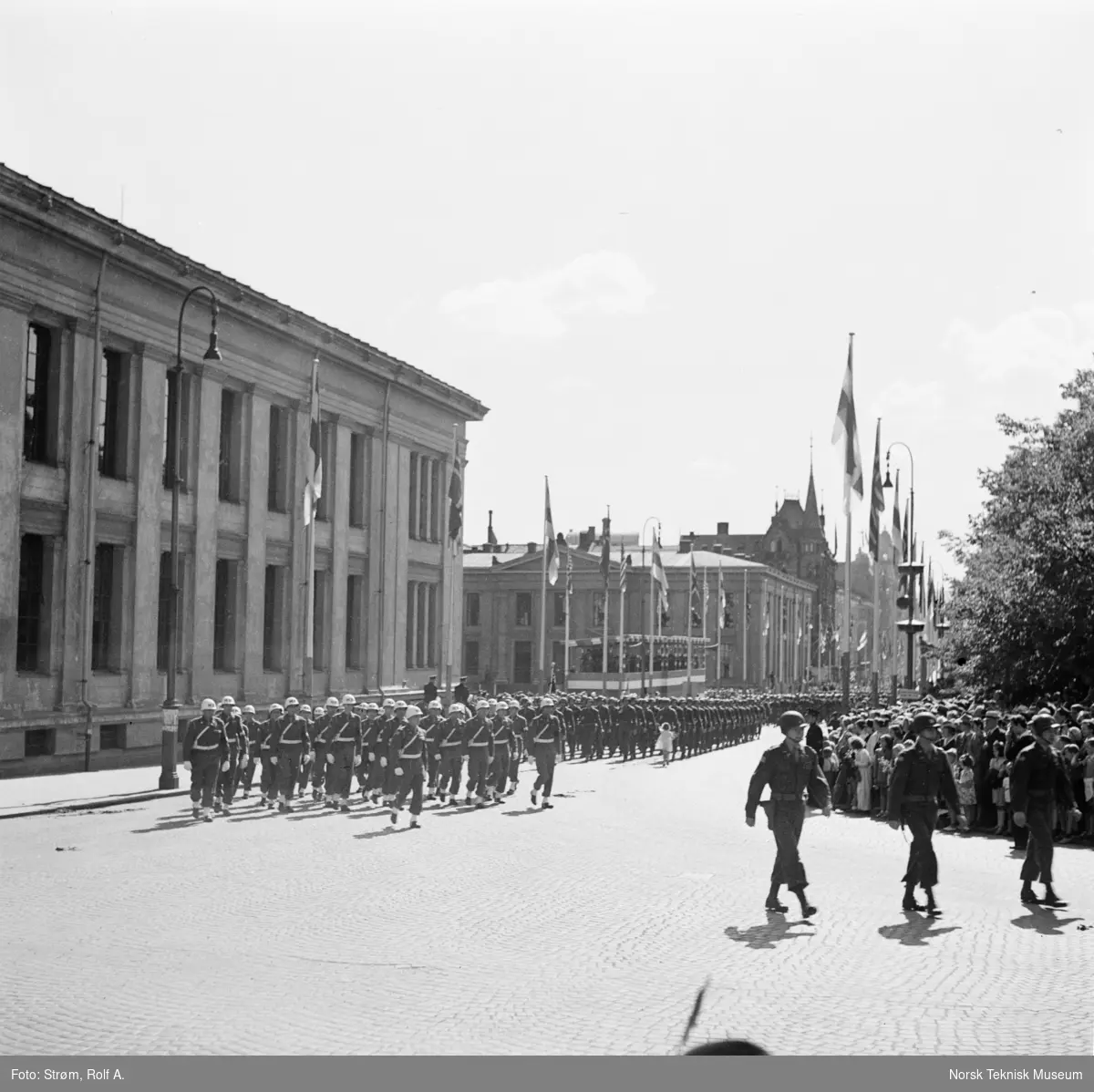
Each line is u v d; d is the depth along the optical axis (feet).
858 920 49.19
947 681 185.98
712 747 194.80
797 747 50.85
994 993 36.86
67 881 56.08
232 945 42.73
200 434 143.02
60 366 120.88
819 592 564.30
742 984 37.68
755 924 47.83
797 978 38.63
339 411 175.32
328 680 172.14
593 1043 31.14
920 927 47.70
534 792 93.76
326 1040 31.30
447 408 209.36
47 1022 32.81
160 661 137.59
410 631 202.28
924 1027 32.89
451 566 188.03
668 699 183.83
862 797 95.25
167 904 50.39
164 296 134.92
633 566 420.36
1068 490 114.42
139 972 38.68
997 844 75.77
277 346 158.51
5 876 57.21
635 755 168.96
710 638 435.12
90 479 123.65
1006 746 82.07
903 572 185.98
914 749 50.98
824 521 611.88
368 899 52.29
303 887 55.11
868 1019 33.68
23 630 118.01
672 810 93.35
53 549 120.26
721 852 69.62
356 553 181.47
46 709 118.11
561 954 41.86
